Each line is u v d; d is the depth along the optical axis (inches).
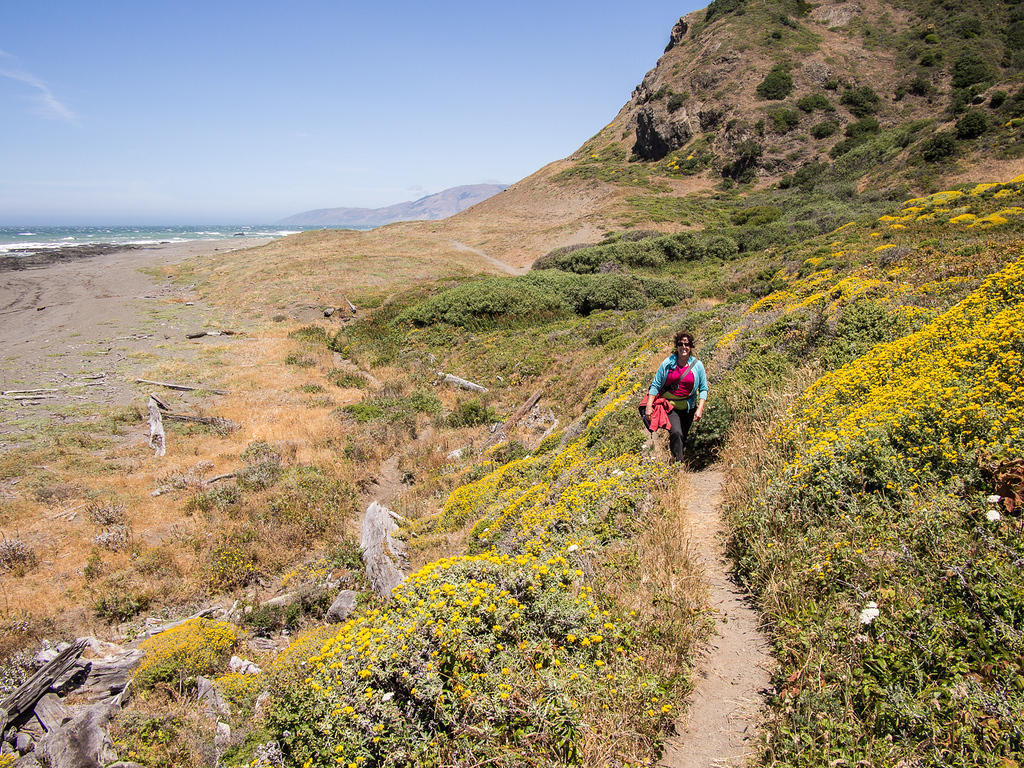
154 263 2650.1
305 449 735.1
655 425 259.9
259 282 1973.4
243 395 971.3
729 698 133.0
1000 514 134.6
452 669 130.8
